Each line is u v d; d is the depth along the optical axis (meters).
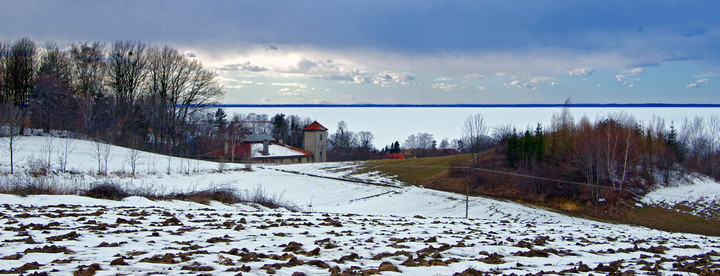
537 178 62.44
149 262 8.89
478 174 70.75
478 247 13.20
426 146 194.62
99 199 26.67
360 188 63.97
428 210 51.75
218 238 12.59
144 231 13.73
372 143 199.38
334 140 192.12
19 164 51.84
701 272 9.59
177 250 10.56
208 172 67.12
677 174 70.56
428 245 13.23
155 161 69.75
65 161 54.16
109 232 13.06
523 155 69.81
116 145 82.00
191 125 98.50
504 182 68.31
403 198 57.94
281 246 11.84
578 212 57.25
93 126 85.19
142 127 88.88
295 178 69.00
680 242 20.11
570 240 17.89
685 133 94.38
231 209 28.12
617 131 65.62
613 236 21.94
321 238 13.96
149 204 26.58
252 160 94.19
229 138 120.69
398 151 182.38
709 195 61.50
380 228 18.42
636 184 63.16
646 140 71.94
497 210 52.91
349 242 13.23
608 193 59.47
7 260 8.67
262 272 8.25
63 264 8.46
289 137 171.88
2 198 23.48
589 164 61.59
